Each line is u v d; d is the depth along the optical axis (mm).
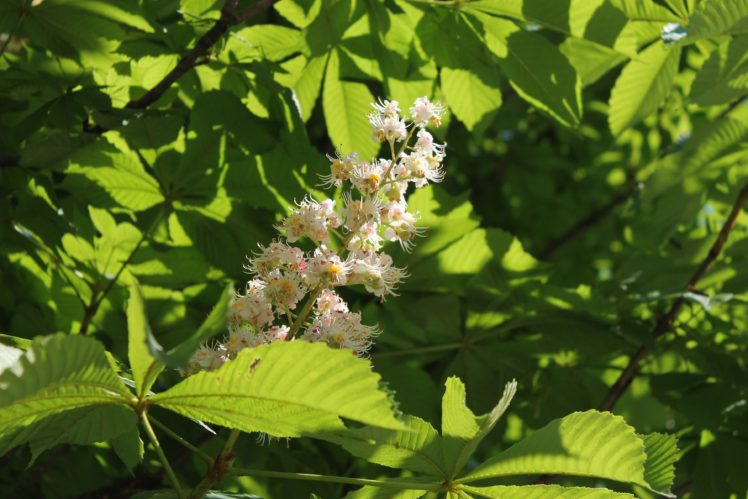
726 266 5746
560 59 4516
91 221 4891
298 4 4758
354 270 2816
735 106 5887
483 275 5199
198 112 4578
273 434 2566
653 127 9688
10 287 5012
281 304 2805
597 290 5457
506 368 5488
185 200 4785
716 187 6281
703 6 3902
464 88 4961
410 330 5469
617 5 4809
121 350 5070
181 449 5039
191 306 5246
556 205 11039
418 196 4965
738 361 5586
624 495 2756
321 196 4793
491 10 4406
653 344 5180
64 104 4551
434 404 5234
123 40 4922
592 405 5562
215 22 4945
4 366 2297
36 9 4359
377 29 4750
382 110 2934
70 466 5531
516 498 2846
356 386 2270
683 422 6680
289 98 4676
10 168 4668
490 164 11000
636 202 6711
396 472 5742
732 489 5320
